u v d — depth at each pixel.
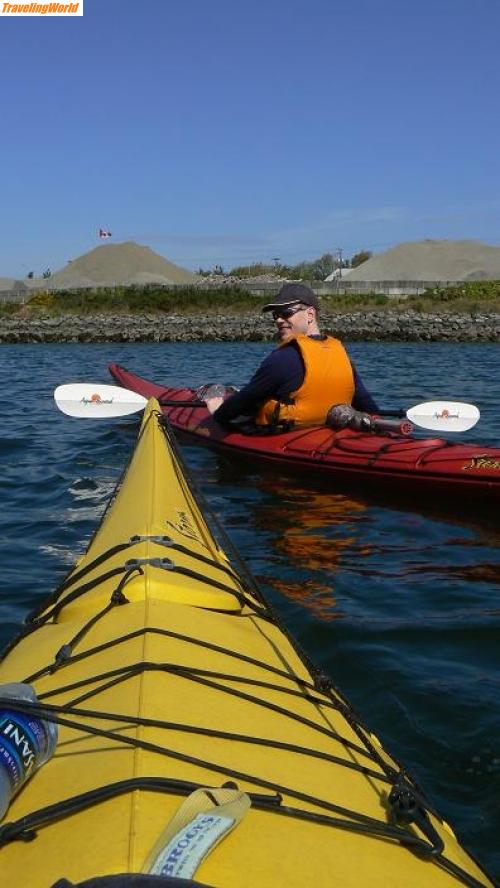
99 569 3.03
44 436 8.69
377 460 6.14
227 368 18.56
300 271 79.12
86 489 6.39
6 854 1.45
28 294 45.00
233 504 5.88
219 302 42.16
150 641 2.23
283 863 1.43
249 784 1.67
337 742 2.08
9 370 18.73
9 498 6.14
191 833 1.31
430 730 2.93
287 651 2.63
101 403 7.85
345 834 1.61
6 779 1.48
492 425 9.41
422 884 1.53
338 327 34.38
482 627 3.79
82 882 1.18
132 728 1.76
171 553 3.05
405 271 65.38
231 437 7.21
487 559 4.77
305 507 5.82
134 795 1.50
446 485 5.81
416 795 1.85
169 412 8.48
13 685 1.65
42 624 2.77
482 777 2.65
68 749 1.74
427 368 18.83
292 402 6.79
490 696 3.16
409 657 3.49
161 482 4.21
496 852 2.30
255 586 3.29
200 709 1.93
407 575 4.49
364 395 7.22
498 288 41.66
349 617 3.90
